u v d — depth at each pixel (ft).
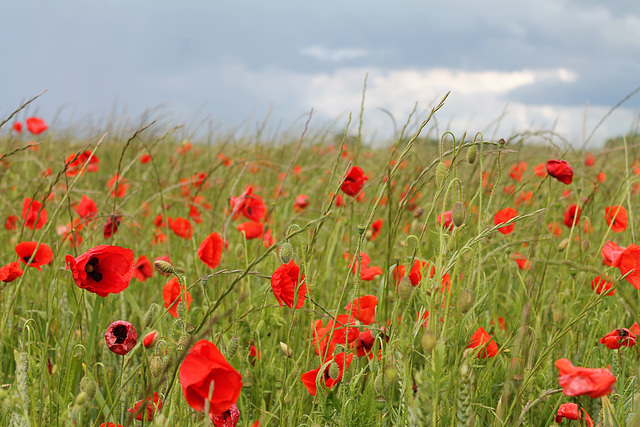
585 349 7.79
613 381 4.09
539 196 12.82
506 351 7.03
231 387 4.22
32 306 9.16
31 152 20.39
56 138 25.68
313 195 17.39
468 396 4.98
